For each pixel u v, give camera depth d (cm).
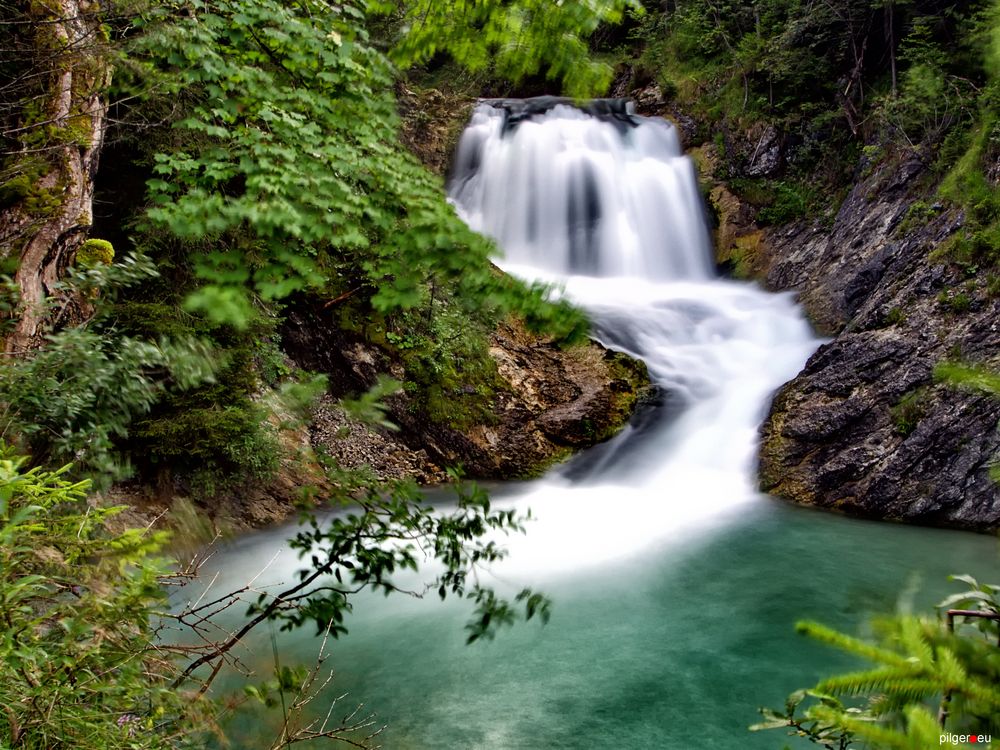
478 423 1063
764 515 900
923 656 79
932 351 916
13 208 534
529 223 1684
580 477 1045
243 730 423
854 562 754
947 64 1242
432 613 637
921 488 852
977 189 1031
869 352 980
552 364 1187
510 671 553
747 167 1672
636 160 1730
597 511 920
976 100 1152
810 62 1562
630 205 1644
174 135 682
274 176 271
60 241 561
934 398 876
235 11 329
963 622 92
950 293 948
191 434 760
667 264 1622
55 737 194
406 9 339
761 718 493
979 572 710
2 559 189
